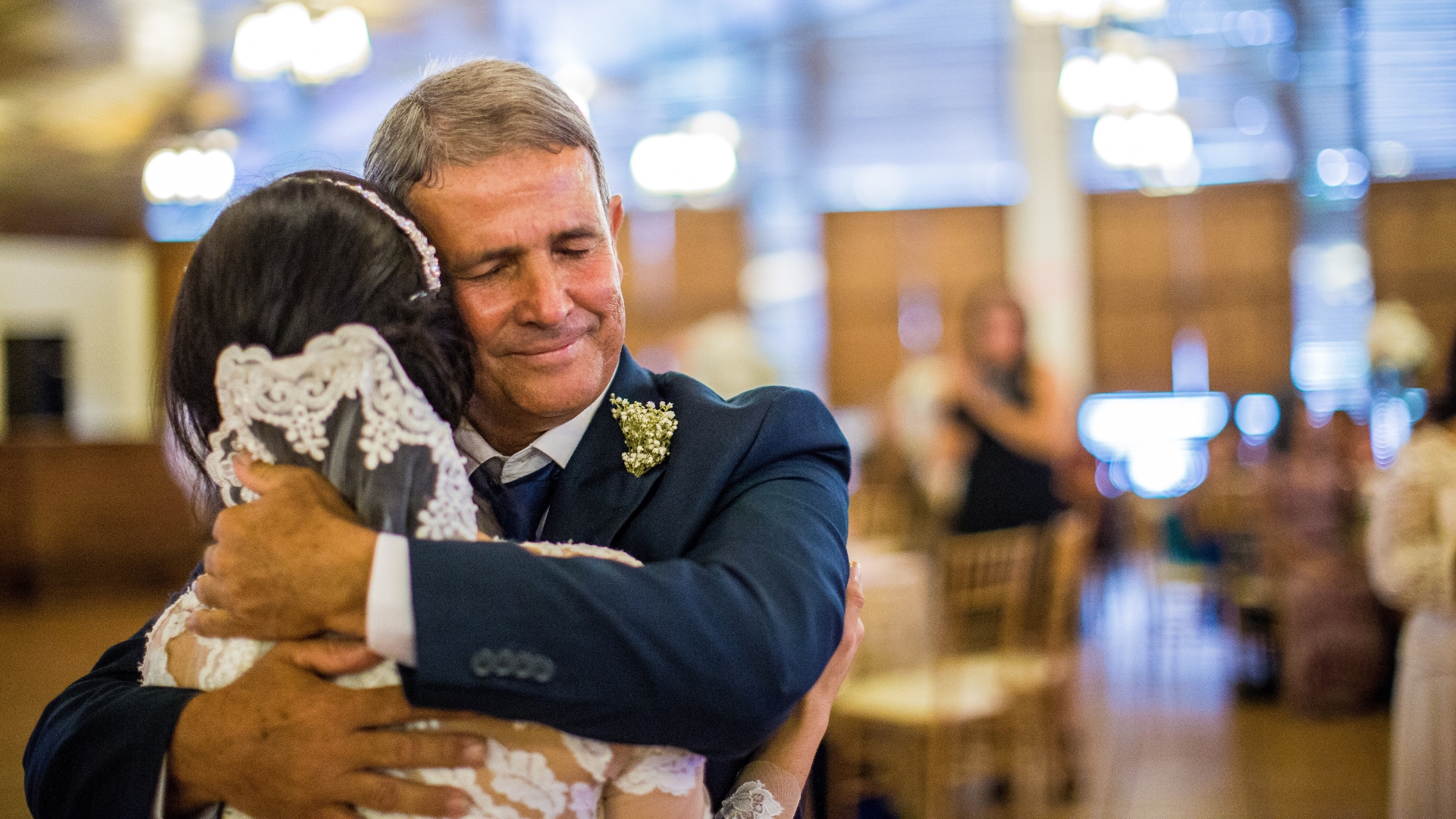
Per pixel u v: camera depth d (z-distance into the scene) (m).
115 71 8.09
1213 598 7.56
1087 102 6.95
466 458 1.02
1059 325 11.02
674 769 0.85
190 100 8.73
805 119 10.52
